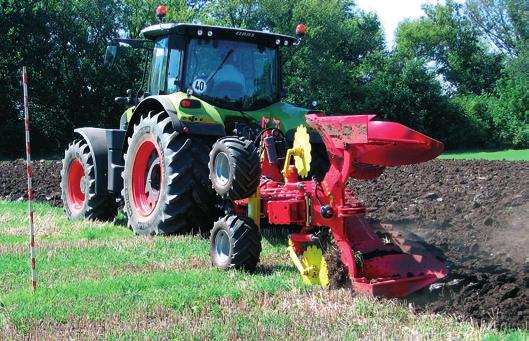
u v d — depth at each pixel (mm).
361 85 43688
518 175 13484
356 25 52281
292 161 6953
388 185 12914
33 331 4598
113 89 32469
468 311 4859
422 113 40375
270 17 40219
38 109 31953
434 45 55625
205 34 8547
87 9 32438
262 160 7129
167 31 8734
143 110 9078
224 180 6668
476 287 5293
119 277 6082
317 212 5859
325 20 39688
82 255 7168
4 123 30969
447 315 4836
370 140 5168
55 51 31844
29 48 31031
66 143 32344
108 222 9844
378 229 6270
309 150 6211
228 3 39750
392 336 4375
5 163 19422
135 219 8758
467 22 57688
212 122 8102
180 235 8320
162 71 9000
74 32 32000
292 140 8258
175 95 8445
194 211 8234
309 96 39625
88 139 9938
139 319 4852
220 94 8680
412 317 4812
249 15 40312
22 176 15805
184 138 8188
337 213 5602
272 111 8711
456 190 11531
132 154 8859
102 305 5156
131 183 8922
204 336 4457
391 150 5219
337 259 5699
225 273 6246
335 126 5531
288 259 6930
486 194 10578
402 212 9484
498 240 7168
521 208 8812
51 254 7211
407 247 5852
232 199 6578
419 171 15859
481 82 53188
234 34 8703
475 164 17594
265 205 6520
